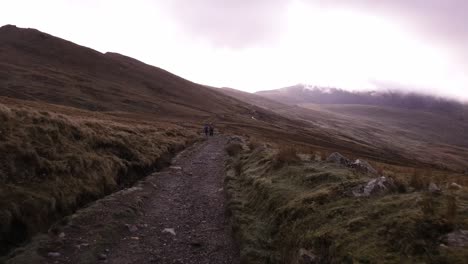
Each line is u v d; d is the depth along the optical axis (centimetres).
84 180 1691
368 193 1154
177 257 1183
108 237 1286
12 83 10269
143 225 1467
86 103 10144
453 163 18562
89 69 14900
